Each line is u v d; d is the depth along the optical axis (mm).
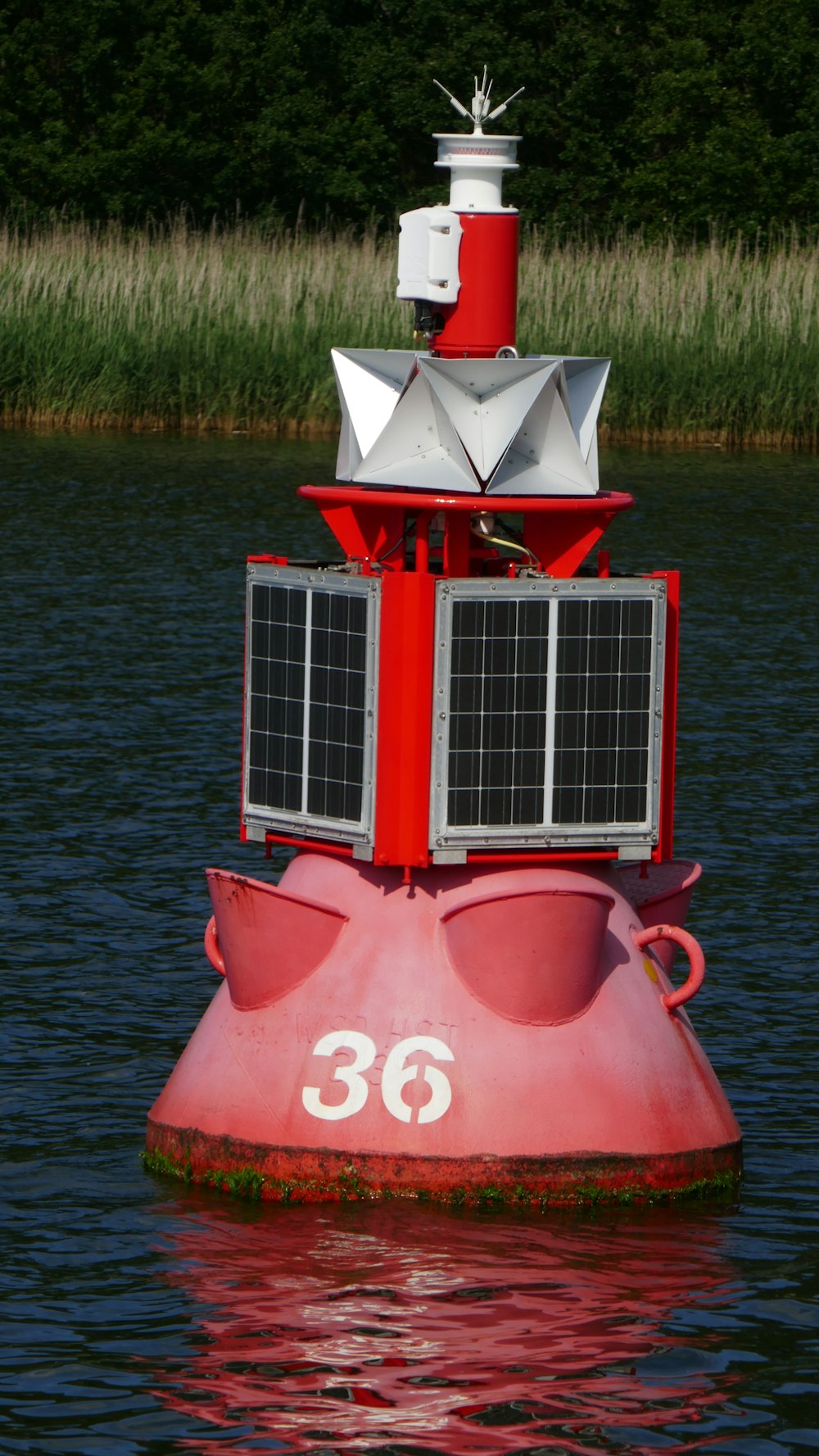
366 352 24484
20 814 41188
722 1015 30516
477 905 22484
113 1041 29000
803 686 55406
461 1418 18453
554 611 22625
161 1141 24328
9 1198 23422
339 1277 21188
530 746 22781
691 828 41156
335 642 22969
